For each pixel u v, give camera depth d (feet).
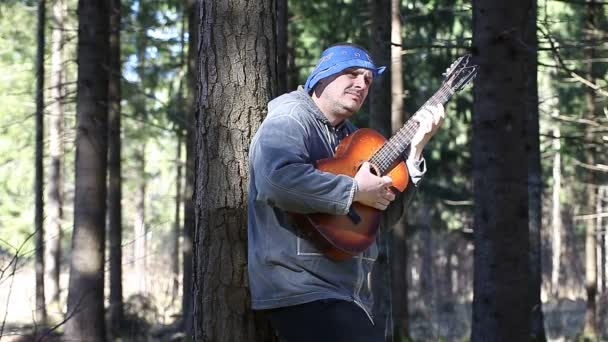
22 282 69.77
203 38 12.94
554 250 119.34
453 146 69.87
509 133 21.43
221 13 12.79
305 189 10.56
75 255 38.81
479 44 21.67
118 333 51.60
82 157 39.11
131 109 70.03
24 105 78.48
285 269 11.10
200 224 12.73
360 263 11.43
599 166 32.83
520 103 21.52
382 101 38.11
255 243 11.46
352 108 11.46
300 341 11.12
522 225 21.52
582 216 44.42
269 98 12.91
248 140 12.66
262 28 12.88
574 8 48.60
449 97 12.31
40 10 53.78
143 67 64.75
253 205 11.53
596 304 60.90
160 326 58.34
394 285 49.52
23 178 86.33
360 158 11.59
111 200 53.36
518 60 21.49
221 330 12.45
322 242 10.99
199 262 12.71
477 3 21.79
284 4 34.19
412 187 12.08
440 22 57.98
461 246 106.63
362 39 59.26
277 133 10.91
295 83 45.85
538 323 36.86
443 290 97.71
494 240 21.50
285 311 11.19
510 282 21.49
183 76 63.77
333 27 59.57
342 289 11.12
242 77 12.73
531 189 38.99
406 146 11.96
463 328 62.03
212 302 12.51
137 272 98.02
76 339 37.86
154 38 56.65
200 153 12.84
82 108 39.14
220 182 12.59
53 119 66.74
